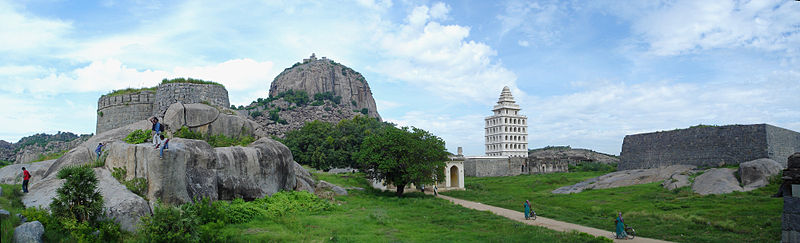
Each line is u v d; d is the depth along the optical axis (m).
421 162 48.06
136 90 48.09
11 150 98.06
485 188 61.28
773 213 27.67
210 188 27.02
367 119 116.44
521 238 23.73
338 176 57.88
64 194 17.81
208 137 42.00
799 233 16.59
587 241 23.02
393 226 26.98
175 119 41.12
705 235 24.16
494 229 27.06
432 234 24.67
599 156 118.44
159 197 21.88
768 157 48.44
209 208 23.41
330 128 91.94
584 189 51.00
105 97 46.97
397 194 48.41
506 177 80.94
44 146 89.88
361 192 46.81
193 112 42.41
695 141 57.59
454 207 38.28
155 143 22.83
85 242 16.64
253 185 30.94
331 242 21.28
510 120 134.12
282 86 184.75
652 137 65.19
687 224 27.16
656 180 49.88
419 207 37.84
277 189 33.88
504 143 131.25
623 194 42.97
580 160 107.25
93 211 18.31
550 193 50.47
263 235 21.36
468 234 24.88
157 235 18.00
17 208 18.62
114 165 24.41
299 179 39.78
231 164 29.62
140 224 18.98
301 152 83.69
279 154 35.28
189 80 47.56
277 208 28.42
